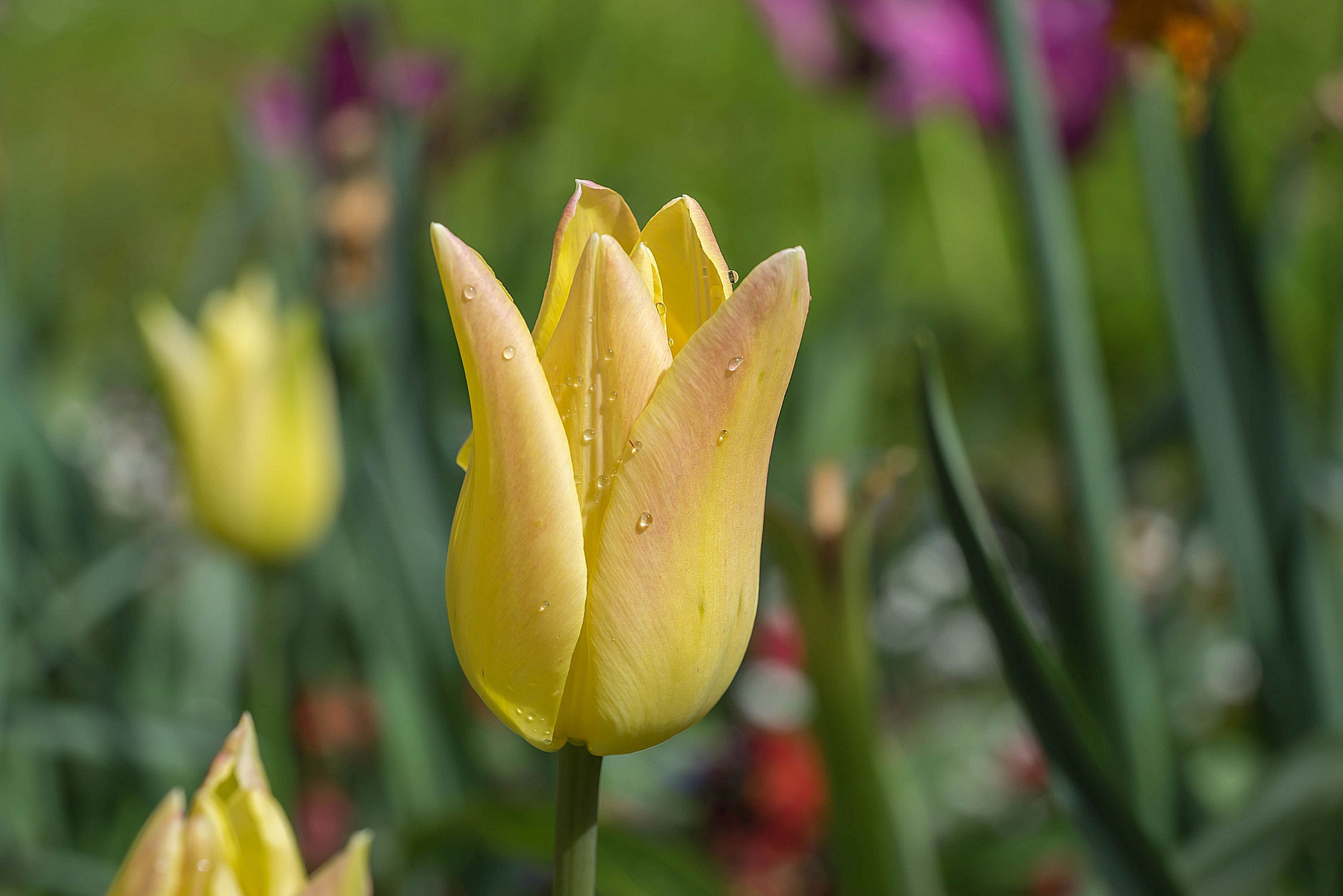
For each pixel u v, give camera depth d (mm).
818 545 596
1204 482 776
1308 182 855
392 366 975
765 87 2631
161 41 3463
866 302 1477
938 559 1354
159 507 1411
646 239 475
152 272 2014
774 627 951
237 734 466
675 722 466
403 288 973
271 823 459
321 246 1107
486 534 457
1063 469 682
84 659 1074
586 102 2285
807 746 920
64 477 1213
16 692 1028
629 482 454
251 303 972
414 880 933
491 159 1747
